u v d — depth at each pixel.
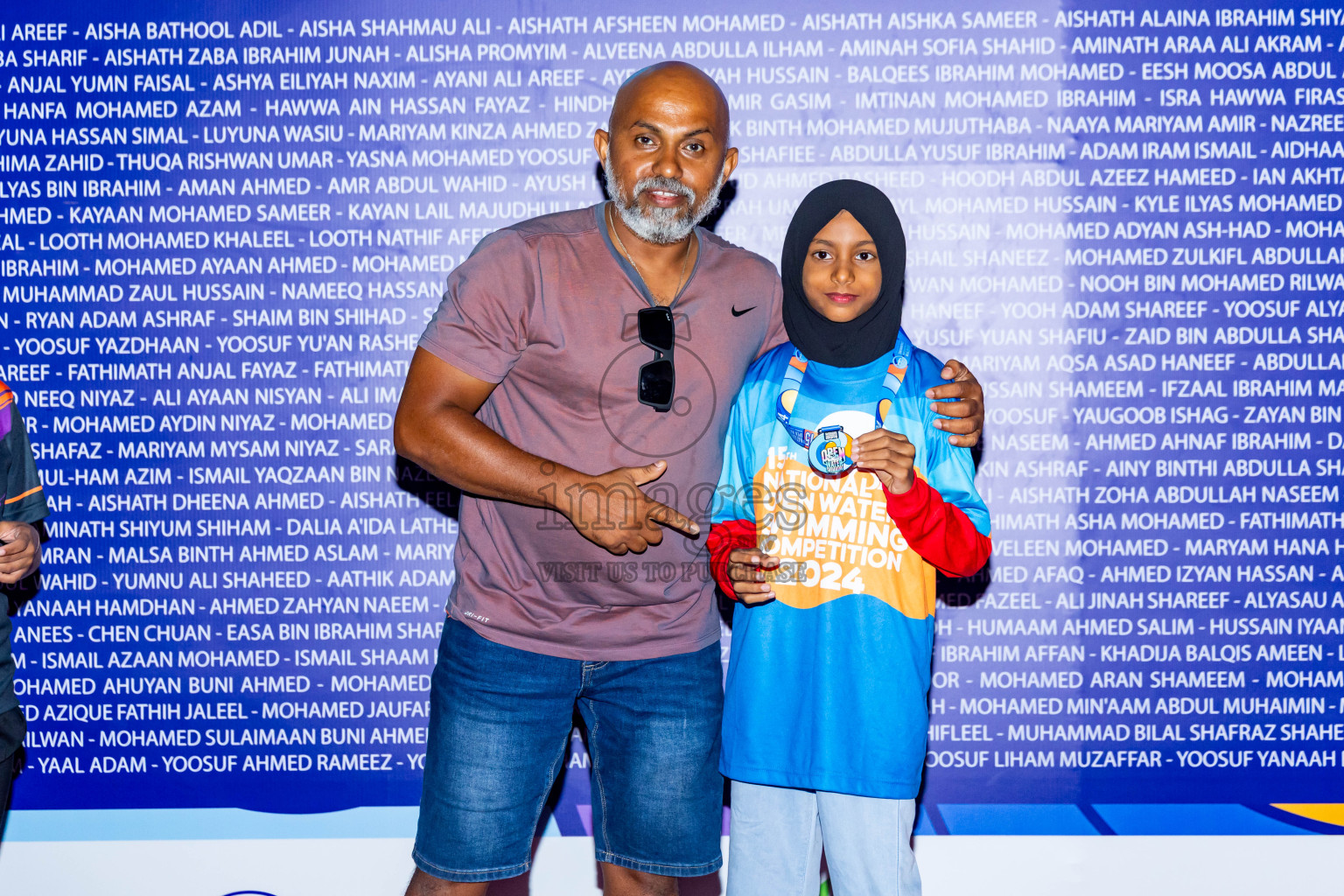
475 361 1.46
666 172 1.43
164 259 1.99
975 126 1.97
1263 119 1.97
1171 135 1.97
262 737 2.05
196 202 1.99
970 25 1.96
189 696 2.04
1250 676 2.04
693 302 1.52
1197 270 1.99
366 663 2.04
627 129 1.45
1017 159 1.97
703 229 1.71
